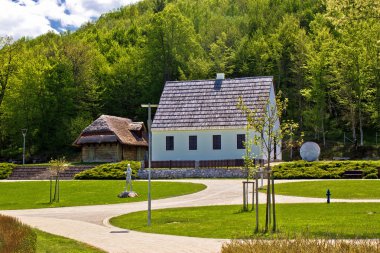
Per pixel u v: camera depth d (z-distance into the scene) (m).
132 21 173.62
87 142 71.38
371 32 73.56
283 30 106.19
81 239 22.23
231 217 28.31
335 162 53.16
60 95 95.81
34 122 94.19
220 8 175.38
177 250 18.55
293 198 37.44
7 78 90.81
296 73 95.56
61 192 47.97
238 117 64.94
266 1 145.38
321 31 94.88
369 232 21.53
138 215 31.25
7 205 41.56
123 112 102.62
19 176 65.75
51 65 101.31
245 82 69.31
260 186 45.50
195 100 68.69
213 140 65.19
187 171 57.53
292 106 96.25
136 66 105.69
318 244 14.85
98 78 106.31
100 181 54.31
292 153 84.50
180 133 66.19
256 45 103.81
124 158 72.69
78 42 106.44
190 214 30.52
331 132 90.69
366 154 80.25
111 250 19.03
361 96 78.50
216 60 104.38
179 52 102.31
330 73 86.81
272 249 14.37
